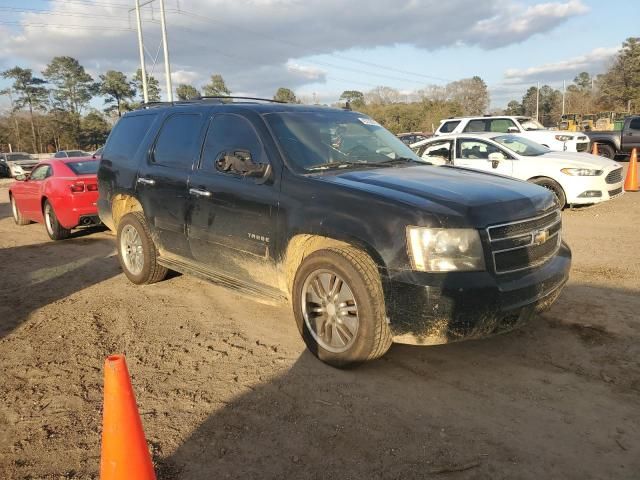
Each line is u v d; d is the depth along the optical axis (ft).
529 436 9.89
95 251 26.86
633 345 13.47
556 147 48.88
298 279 13.02
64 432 10.43
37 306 18.06
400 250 11.20
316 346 12.98
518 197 12.38
